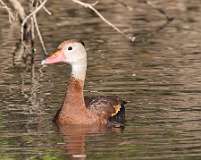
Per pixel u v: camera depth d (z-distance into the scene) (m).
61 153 14.63
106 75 20.80
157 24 28.36
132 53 23.62
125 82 20.03
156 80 20.17
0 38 26.08
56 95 18.98
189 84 19.73
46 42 25.28
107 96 17.95
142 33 26.80
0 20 28.48
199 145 14.99
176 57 22.98
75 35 26.36
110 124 16.89
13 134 15.93
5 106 18.00
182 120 16.78
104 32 26.94
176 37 26.09
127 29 27.41
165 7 30.88
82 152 14.66
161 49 24.20
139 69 21.48
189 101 18.25
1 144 15.27
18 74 21.39
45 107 17.95
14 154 14.60
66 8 30.64
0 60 23.25
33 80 20.61
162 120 16.78
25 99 18.61
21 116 17.22
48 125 16.66
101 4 31.06
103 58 22.97
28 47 24.34
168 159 14.15
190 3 31.31
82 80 17.25
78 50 17.42
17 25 27.23
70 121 16.73
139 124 16.61
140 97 18.67
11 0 24.42
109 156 14.38
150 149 14.79
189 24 28.34
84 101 17.16
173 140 15.34
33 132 16.08
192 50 23.98
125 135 15.82
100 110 17.03
